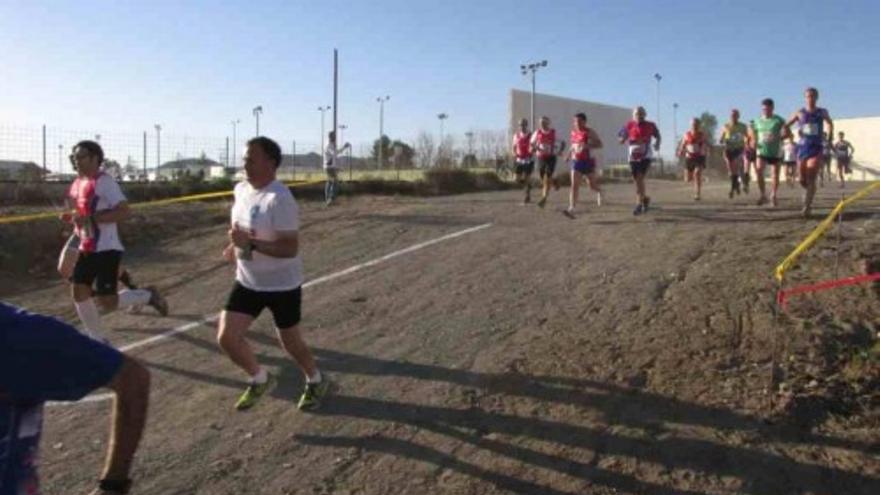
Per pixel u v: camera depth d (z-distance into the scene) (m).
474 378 6.46
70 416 6.12
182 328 8.27
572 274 9.39
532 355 6.84
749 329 6.95
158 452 5.45
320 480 5.02
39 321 2.28
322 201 19.94
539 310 8.08
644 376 6.26
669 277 8.84
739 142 16.64
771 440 5.25
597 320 7.60
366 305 8.73
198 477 5.09
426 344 7.33
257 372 6.01
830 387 5.82
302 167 33.16
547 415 5.75
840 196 16.89
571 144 13.99
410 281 9.64
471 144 41.16
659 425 5.51
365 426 5.74
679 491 4.75
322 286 9.66
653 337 7.00
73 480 5.07
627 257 10.03
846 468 4.91
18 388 2.25
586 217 13.72
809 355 6.34
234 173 27.73
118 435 2.43
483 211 15.28
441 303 8.61
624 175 46.94
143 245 13.24
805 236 10.38
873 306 7.22
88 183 7.21
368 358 7.07
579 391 6.09
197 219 15.35
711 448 5.18
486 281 9.38
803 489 4.74
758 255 9.41
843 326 6.83
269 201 5.72
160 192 20.91
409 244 11.98
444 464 5.16
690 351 6.61
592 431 5.48
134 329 8.31
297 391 6.44
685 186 26.42
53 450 5.52
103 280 7.26
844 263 8.62
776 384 5.92
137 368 2.44
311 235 13.27
